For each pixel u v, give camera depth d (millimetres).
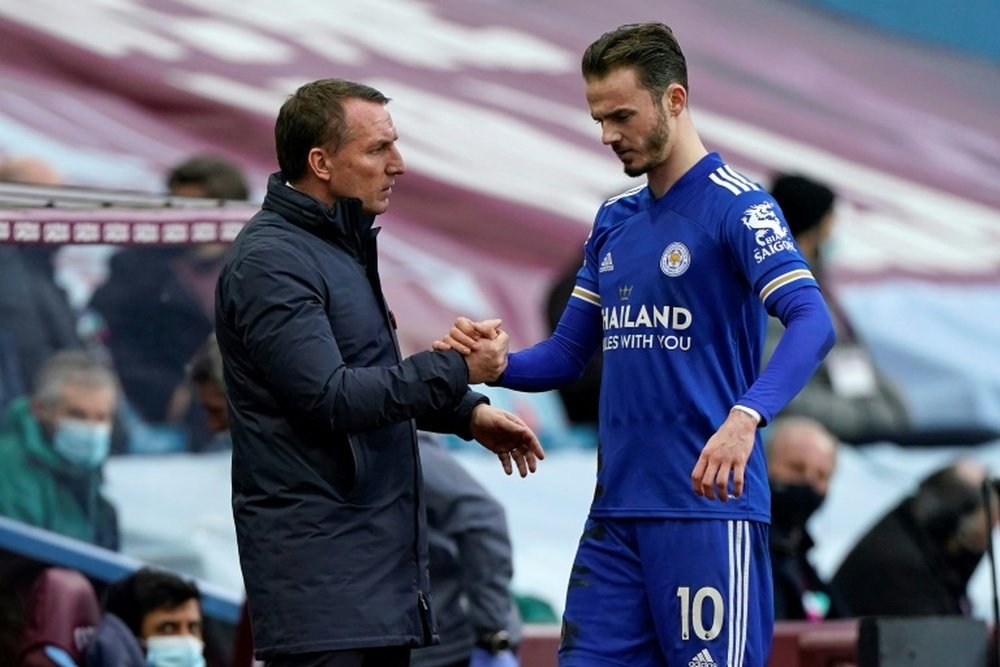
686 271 14133
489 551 18516
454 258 32562
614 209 14914
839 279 36188
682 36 41594
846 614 24203
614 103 14016
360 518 13594
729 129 38781
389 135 14000
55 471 23172
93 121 31297
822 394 30500
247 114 32344
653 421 14258
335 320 13680
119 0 35125
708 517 14070
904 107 41688
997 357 35188
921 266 36812
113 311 26141
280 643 13453
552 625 25359
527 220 33344
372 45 37250
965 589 26953
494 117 35969
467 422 14875
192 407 26078
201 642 18812
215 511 25000
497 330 14031
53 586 19000
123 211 16891
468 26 39500
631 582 14438
